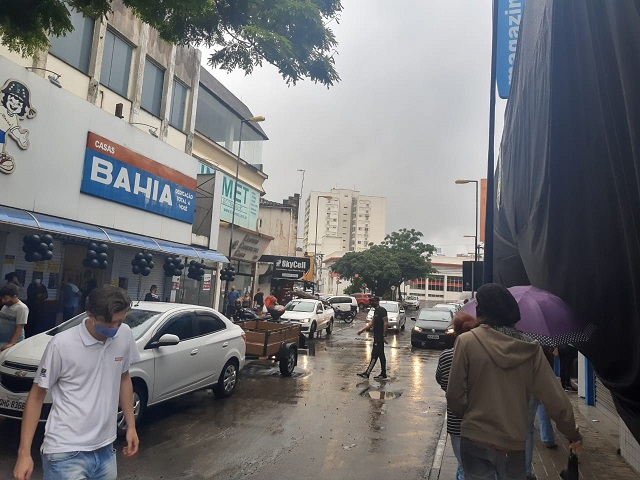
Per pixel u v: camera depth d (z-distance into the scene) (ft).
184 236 59.52
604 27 8.55
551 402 9.59
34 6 18.60
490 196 26.91
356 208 449.89
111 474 10.29
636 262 8.03
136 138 49.98
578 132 10.23
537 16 14.38
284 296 112.47
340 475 18.43
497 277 29.96
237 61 25.71
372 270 181.37
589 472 18.52
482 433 9.68
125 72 53.11
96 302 10.11
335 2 25.84
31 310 39.81
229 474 18.10
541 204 13.42
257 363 44.19
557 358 37.83
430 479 17.93
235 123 89.76
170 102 60.95
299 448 21.34
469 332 10.29
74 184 42.01
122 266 52.19
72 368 10.02
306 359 48.32
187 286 69.36
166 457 19.49
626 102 7.46
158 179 53.88
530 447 16.35
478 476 9.64
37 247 36.27
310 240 448.24
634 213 7.84
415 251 189.67
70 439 9.74
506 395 9.71
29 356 20.25
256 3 23.45
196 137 74.23
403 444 22.57
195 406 27.71
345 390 34.12
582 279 10.92
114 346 10.61
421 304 239.09
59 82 43.80
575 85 10.27
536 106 14.19
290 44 24.16
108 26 50.01
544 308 12.31
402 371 43.37
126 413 11.28
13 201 36.22
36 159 38.04
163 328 24.70
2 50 38.45
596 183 9.55
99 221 45.29
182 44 24.49
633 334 8.89
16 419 21.44
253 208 96.43
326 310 76.64
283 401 29.94
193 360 26.09
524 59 17.11
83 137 42.86
